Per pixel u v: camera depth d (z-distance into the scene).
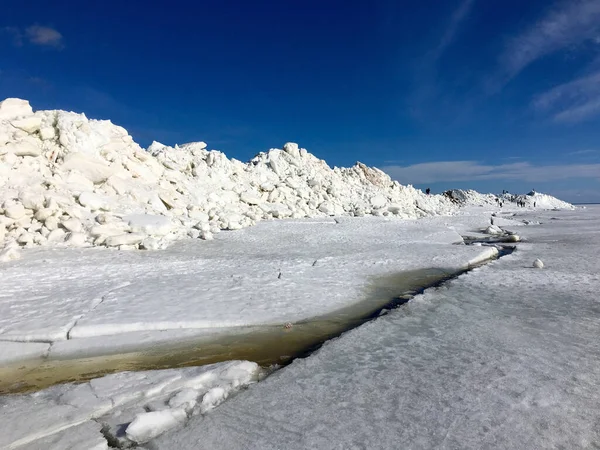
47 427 3.36
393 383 3.96
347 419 3.35
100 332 5.77
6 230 11.41
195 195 18.66
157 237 13.08
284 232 16.27
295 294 7.54
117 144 17.12
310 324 6.19
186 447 3.05
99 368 4.82
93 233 12.05
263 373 4.51
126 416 3.54
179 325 5.99
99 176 15.20
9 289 7.64
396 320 5.88
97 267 9.46
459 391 3.73
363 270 9.80
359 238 15.30
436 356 4.58
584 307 6.37
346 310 6.84
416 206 31.81
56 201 12.50
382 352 4.75
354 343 5.05
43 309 6.52
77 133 15.53
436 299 6.96
